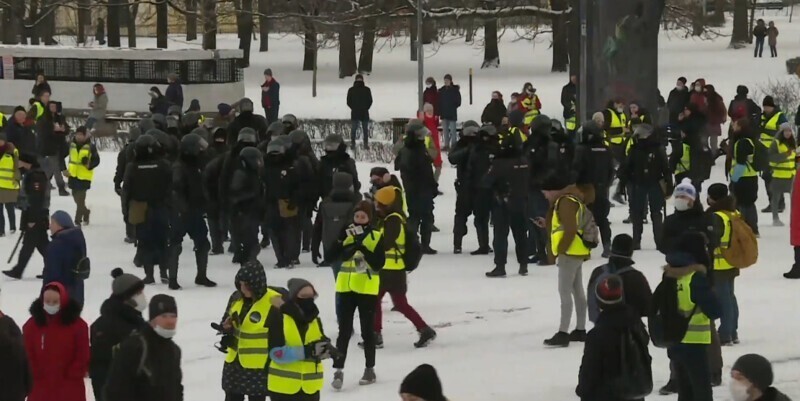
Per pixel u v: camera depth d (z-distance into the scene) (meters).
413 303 21.91
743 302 21.44
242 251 25.33
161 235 23.56
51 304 13.08
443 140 46.09
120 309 13.26
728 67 69.50
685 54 77.38
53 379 13.10
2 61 60.06
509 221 24.14
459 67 74.50
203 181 24.59
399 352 18.59
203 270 23.81
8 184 29.09
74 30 97.19
